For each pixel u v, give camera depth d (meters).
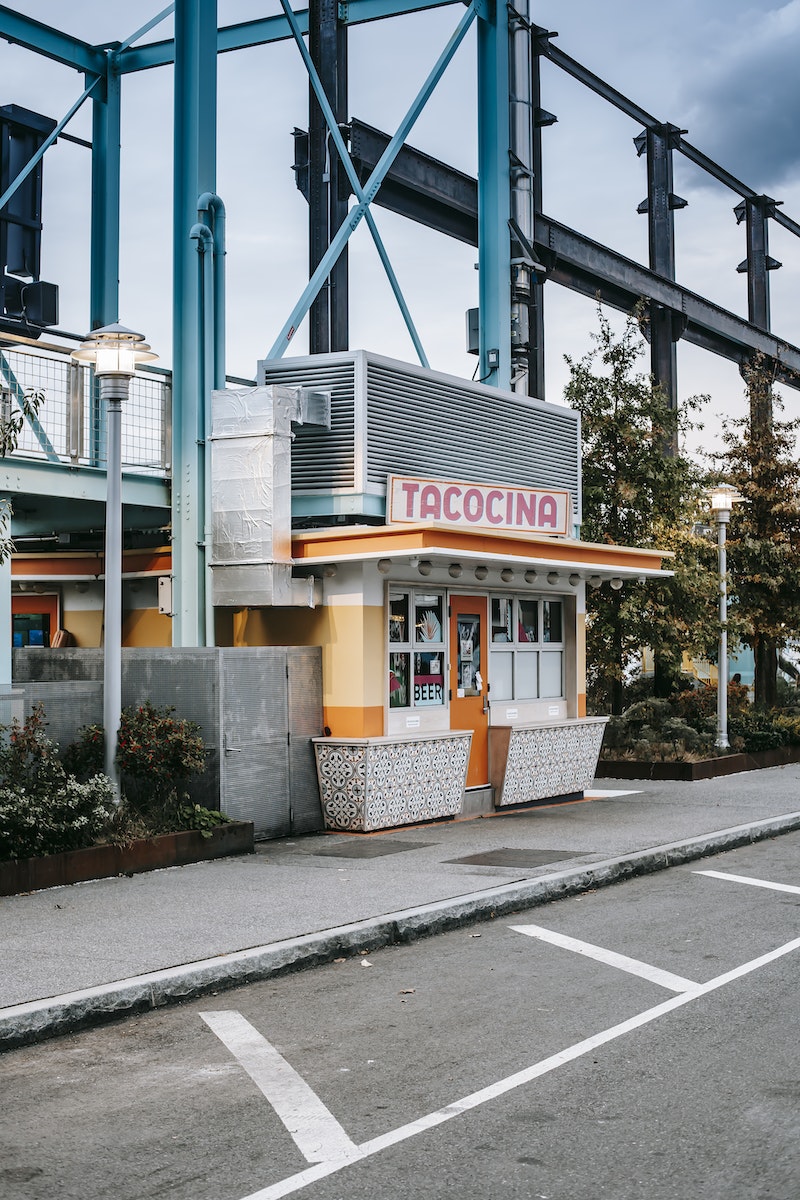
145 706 12.29
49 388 13.47
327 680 14.10
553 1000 7.19
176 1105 5.51
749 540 25.23
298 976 8.00
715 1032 6.45
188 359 14.77
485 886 10.23
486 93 20.22
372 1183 4.60
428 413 15.54
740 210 39.56
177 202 15.06
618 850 12.21
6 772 10.84
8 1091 5.75
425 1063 6.03
